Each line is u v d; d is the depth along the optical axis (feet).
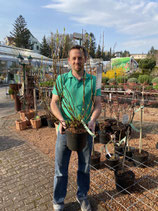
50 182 8.49
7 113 22.88
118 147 11.02
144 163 9.51
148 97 23.21
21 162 10.41
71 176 8.89
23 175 9.10
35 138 14.19
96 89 5.61
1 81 58.39
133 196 7.36
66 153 6.24
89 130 5.17
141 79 30.83
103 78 32.73
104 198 7.32
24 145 12.85
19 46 130.21
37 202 7.22
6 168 9.78
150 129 15.52
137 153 9.82
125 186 7.43
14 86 24.30
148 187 7.95
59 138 6.09
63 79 5.84
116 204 6.97
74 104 5.87
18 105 23.17
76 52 5.37
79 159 6.50
